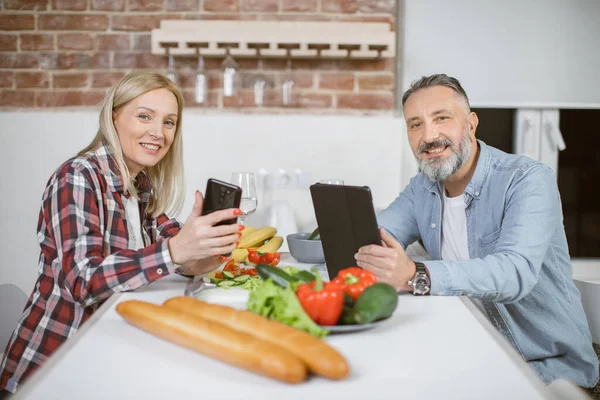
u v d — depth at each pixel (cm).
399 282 118
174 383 72
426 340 90
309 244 157
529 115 311
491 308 149
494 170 155
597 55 305
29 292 281
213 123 286
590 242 316
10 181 279
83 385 71
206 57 296
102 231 131
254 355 71
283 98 298
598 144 312
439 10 303
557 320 147
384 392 69
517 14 304
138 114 146
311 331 80
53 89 294
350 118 288
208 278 132
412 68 305
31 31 292
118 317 100
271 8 294
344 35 284
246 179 159
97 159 139
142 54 294
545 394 69
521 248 133
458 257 169
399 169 289
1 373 126
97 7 292
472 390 70
